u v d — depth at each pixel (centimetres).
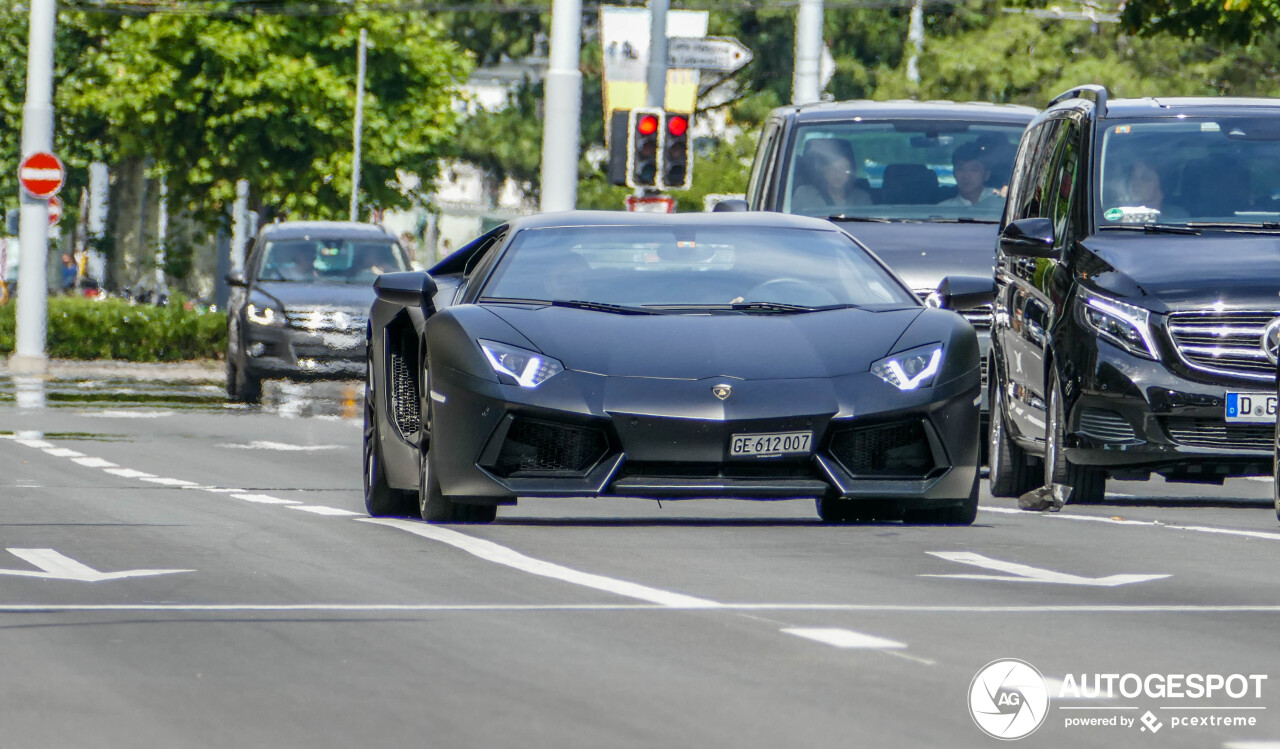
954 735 1509
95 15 14825
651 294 3038
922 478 2847
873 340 2880
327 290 7400
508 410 2802
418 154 15538
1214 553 2691
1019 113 4969
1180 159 3766
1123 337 3431
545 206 7281
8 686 1688
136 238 16162
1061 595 2256
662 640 1923
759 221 3241
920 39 15150
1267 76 12838
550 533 2842
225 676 1738
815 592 2256
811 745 1473
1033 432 3703
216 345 9912
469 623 2025
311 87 14738
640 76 7650
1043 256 3675
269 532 2870
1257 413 3372
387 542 2727
